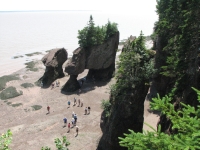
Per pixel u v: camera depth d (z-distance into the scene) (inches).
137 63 1128.8
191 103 987.3
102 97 2437.3
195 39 1079.0
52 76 2856.8
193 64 1063.0
